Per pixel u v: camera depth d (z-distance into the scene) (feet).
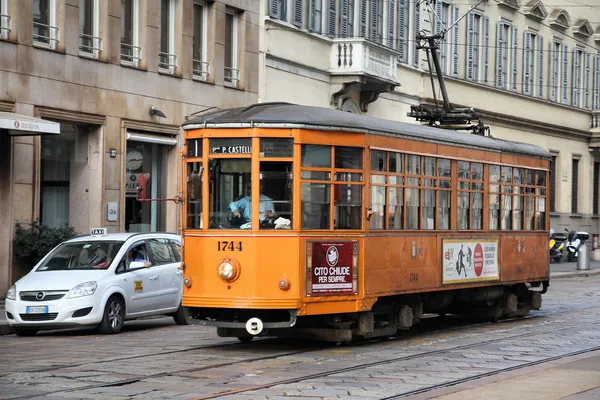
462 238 70.49
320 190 56.75
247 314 56.75
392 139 62.08
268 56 118.83
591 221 203.10
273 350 57.82
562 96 192.75
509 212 78.07
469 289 73.26
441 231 67.67
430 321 79.10
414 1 151.33
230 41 114.93
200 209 56.49
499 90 170.60
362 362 52.75
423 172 65.57
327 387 44.32
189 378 46.62
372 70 132.26
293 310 55.26
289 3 123.44
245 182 55.57
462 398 41.52
